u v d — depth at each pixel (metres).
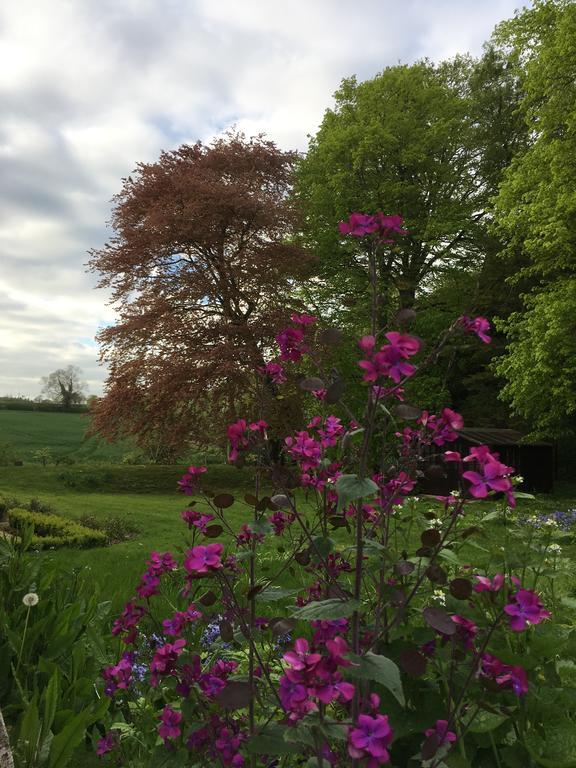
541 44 19.03
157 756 2.02
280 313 23.59
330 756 1.64
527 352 18.53
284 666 2.44
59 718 2.73
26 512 13.13
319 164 25.61
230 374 20.69
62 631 3.46
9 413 64.19
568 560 2.81
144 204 26.41
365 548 1.93
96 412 25.33
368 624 2.20
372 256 1.97
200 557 1.92
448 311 25.42
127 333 24.34
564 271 22.42
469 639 1.75
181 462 32.44
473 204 25.58
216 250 25.75
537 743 2.11
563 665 2.56
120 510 17.05
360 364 1.65
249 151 27.38
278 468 2.06
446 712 1.97
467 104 24.75
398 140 23.88
